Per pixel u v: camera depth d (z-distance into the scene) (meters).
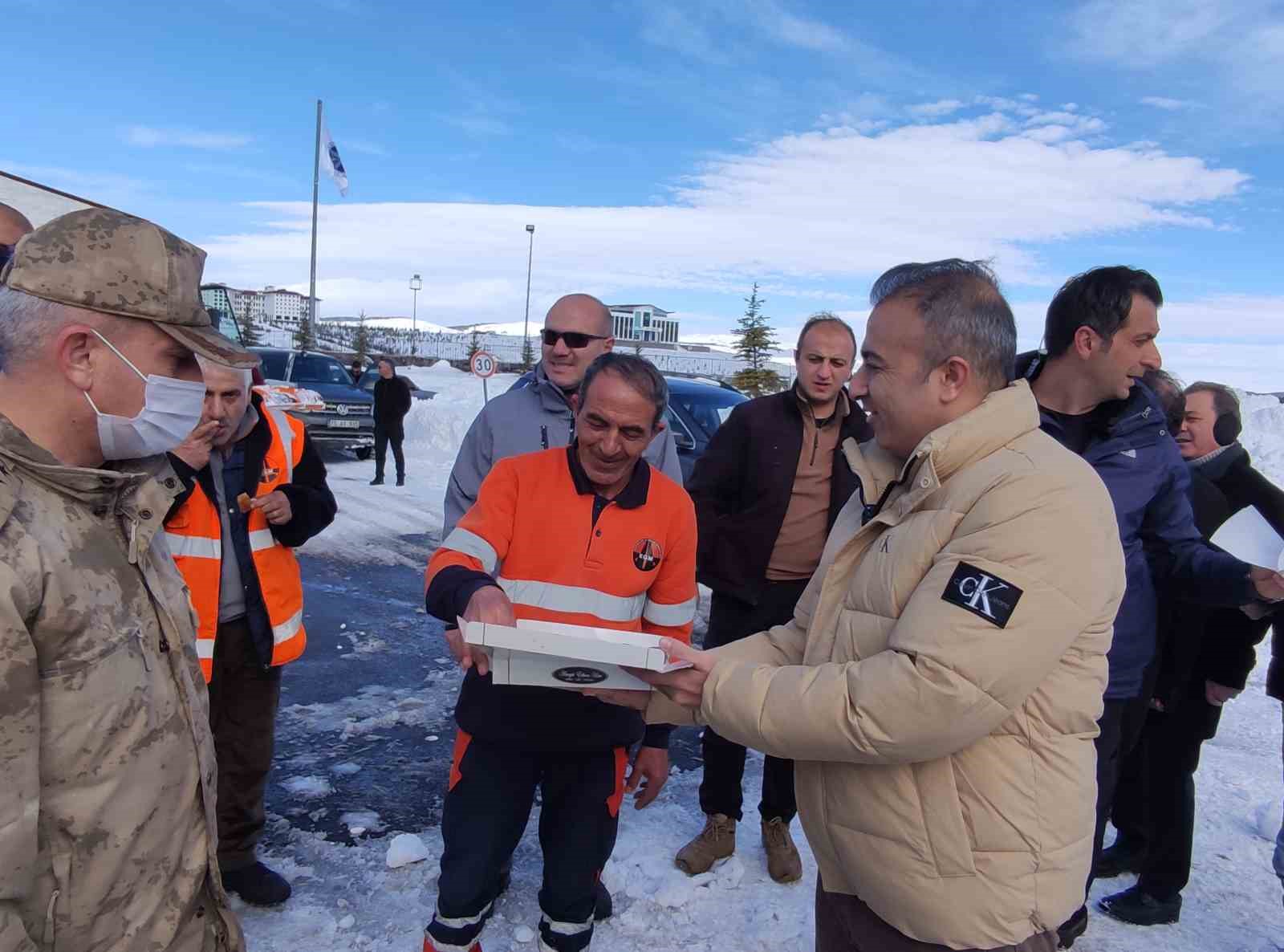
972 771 1.41
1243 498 3.27
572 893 2.16
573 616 2.13
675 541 2.25
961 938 1.43
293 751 3.88
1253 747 4.34
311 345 26.28
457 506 3.07
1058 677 1.42
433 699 4.57
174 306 1.23
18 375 1.17
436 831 3.24
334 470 12.20
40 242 1.16
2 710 0.99
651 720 1.80
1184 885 2.91
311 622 5.69
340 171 25.97
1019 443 1.47
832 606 1.65
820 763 1.58
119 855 1.18
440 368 40.91
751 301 29.02
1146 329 2.38
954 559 1.37
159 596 1.28
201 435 2.34
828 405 3.14
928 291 1.50
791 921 2.80
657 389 2.07
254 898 2.69
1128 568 2.47
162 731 1.25
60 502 1.14
